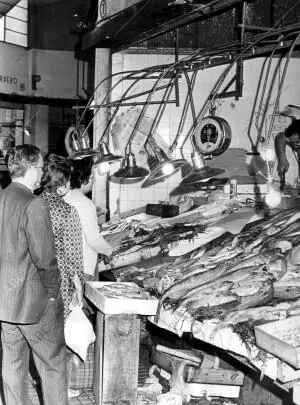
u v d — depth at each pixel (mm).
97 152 6219
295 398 3422
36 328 4027
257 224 5871
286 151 7809
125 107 8508
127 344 4551
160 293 4816
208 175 5398
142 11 7008
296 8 7301
